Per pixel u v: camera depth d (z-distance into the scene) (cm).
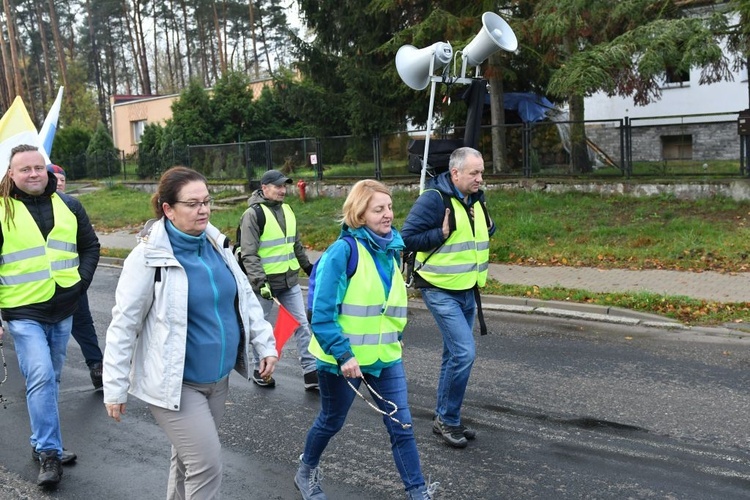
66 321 516
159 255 336
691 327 839
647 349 761
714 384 639
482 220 519
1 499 451
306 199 2012
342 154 2102
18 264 489
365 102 1958
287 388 668
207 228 360
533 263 1208
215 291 348
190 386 348
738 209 1332
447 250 506
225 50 5603
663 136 1573
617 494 440
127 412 610
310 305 393
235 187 2333
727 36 1300
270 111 3041
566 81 1248
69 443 543
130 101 4062
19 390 675
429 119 876
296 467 492
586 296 970
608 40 1400
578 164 1692
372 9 1798
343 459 503
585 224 1358
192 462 341
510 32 866
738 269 1064
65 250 508
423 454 507
